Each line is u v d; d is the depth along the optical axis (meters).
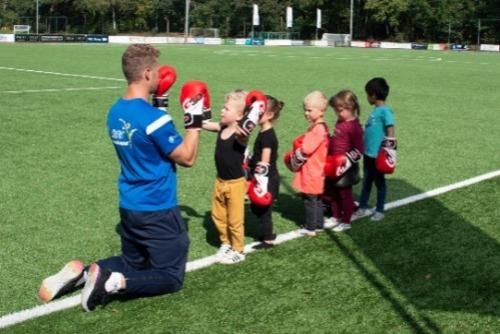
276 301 3.57
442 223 5.15
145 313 3.40
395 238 4.73
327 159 4.79
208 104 3.60
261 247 4.43
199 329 3.23
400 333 3.23
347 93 4.75
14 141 8.34
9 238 4.65
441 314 3.46
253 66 24.95
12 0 80.06
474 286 3.85
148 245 3.53
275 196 4.47
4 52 31.84
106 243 4.59
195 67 23.78
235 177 4.03
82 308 3.44
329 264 4.16
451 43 63.25
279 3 74.44
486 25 62.34
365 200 5.37
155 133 3.35
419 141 9.12
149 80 3.48
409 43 62.53
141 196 3.45
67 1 75.69
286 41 59.09
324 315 3.41
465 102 14.33
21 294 3.66
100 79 17.53
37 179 6.42
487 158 7.99
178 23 78.56
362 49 52.75
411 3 65.25
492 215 5.41
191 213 5.40
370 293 3.71
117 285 3.36
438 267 4.16
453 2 63.03
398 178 6.81
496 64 32.19
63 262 4.20
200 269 4.03
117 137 3.44
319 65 26.88
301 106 12.62
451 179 6.79
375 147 5.15
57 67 21.92
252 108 3.82
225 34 75.56
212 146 8.38
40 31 70.38
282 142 8.77
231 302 3.55
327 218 5.20
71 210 5.39
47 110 11.20
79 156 7.54
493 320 3.40
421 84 18.95
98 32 73.56
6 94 13.46
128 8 74.56
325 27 72.88
